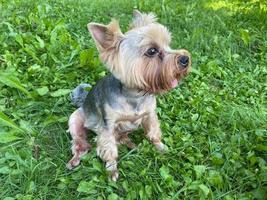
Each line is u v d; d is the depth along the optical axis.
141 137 0.51
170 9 0.84
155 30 0.40
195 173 0.45
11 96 0.56
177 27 0.78
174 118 0.54
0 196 0.43
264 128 0.53
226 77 0.64
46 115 0.53
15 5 0.81
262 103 0.59
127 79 0.41
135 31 0.40
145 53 0.40
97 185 0.43
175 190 0.43
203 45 0.71
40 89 0.54
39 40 0.65
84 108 0.49
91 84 0.59
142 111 0.45
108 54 0.41
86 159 0.47
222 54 0.69
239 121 0.53
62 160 0.47
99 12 0.82
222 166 0.46
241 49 0.72
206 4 0.92
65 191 0.44
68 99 0.56
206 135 0.51
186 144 0.49
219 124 0.53
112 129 0.45
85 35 0.73
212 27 0.78
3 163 0.46
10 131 0.49
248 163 0.47
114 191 0.44
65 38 0.67
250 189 0.44
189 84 0.61
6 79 0.52
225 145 0.49
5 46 0.64
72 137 0.49
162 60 0.40
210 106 0.57
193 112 0.55
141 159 0.47
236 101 0.59
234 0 0.93
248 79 0.63
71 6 0.85
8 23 0.69
